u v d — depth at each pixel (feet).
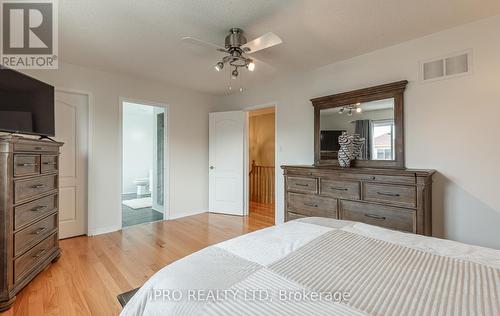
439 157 8.32
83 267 8.08
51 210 8.07
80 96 11.21
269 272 3.18
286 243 4.20
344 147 10.37
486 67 7.49
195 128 15.51
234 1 6.42
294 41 8.84
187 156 15.08
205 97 16.05
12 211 6.16
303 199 10.39
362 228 5.03
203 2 6.46
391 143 9.27
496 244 7.37
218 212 15.84
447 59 8.14
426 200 7.65
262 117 21.01
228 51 7.92
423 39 8.60
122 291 6.70
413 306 2.48
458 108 7.96
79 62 10.58
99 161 11.57
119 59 10.28
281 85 13.15
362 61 10.11
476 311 2.40
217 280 2.98
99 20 7.27
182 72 12.00
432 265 3.41
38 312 5.80
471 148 7.75
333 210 9.45
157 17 7.14
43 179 7.56
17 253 6.32
